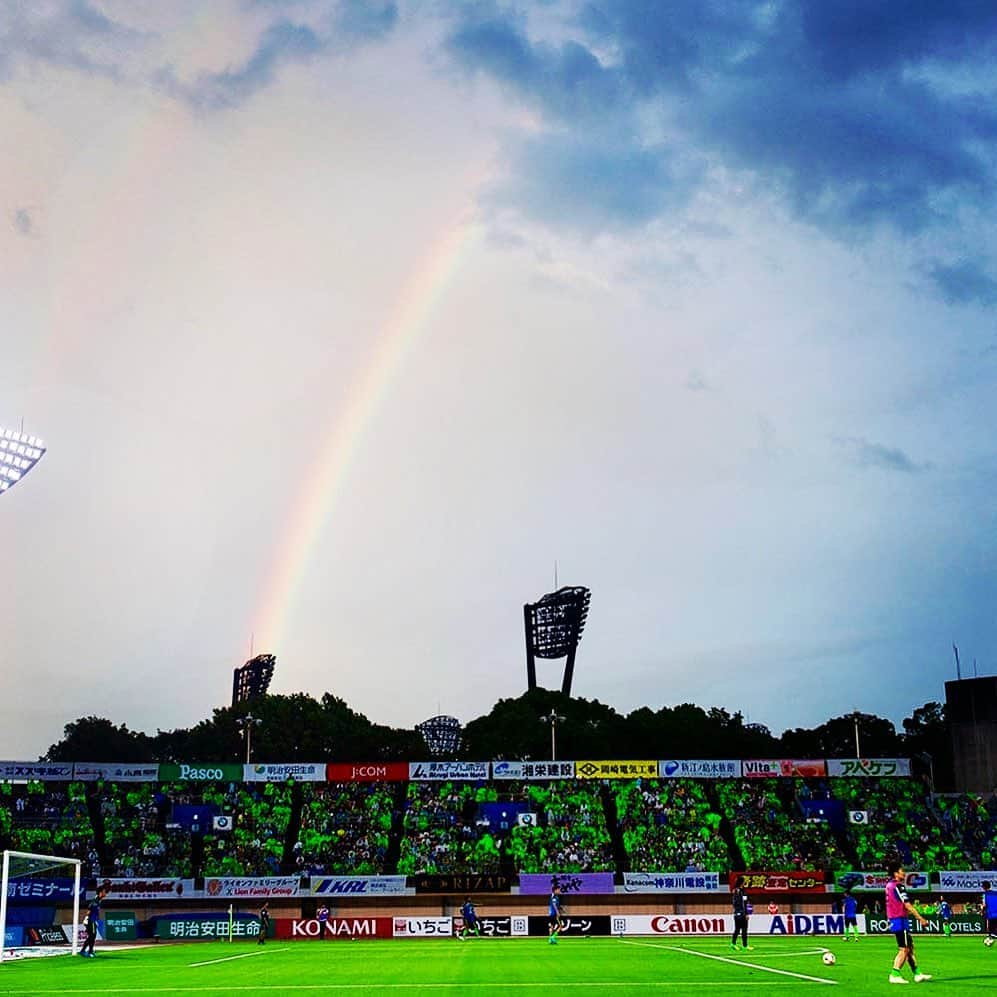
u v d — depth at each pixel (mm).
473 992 37938
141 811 112312
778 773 111438
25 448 77500
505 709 195250
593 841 108875
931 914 90500
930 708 185875
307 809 113938
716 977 41969
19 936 81250
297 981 43812
